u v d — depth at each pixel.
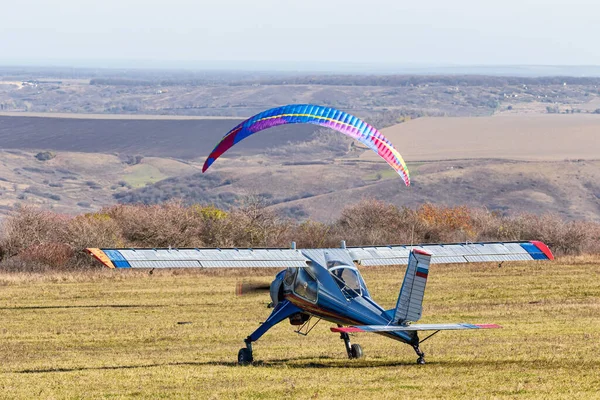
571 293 133.62
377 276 163.88
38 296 140.12
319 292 67.69
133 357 80.12
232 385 58.50
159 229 199.75
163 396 55.44
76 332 102.50
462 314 111.75
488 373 59.53
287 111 86.56
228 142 85.56
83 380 63.53
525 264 173.88
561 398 49.62
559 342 79.56
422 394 51.97
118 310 123.81
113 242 190.25
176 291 145.50
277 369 66.31
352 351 72.69
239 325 106.81
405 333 63.72
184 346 89.44
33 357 82.94
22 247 188.88
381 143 85.75
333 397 51.81
